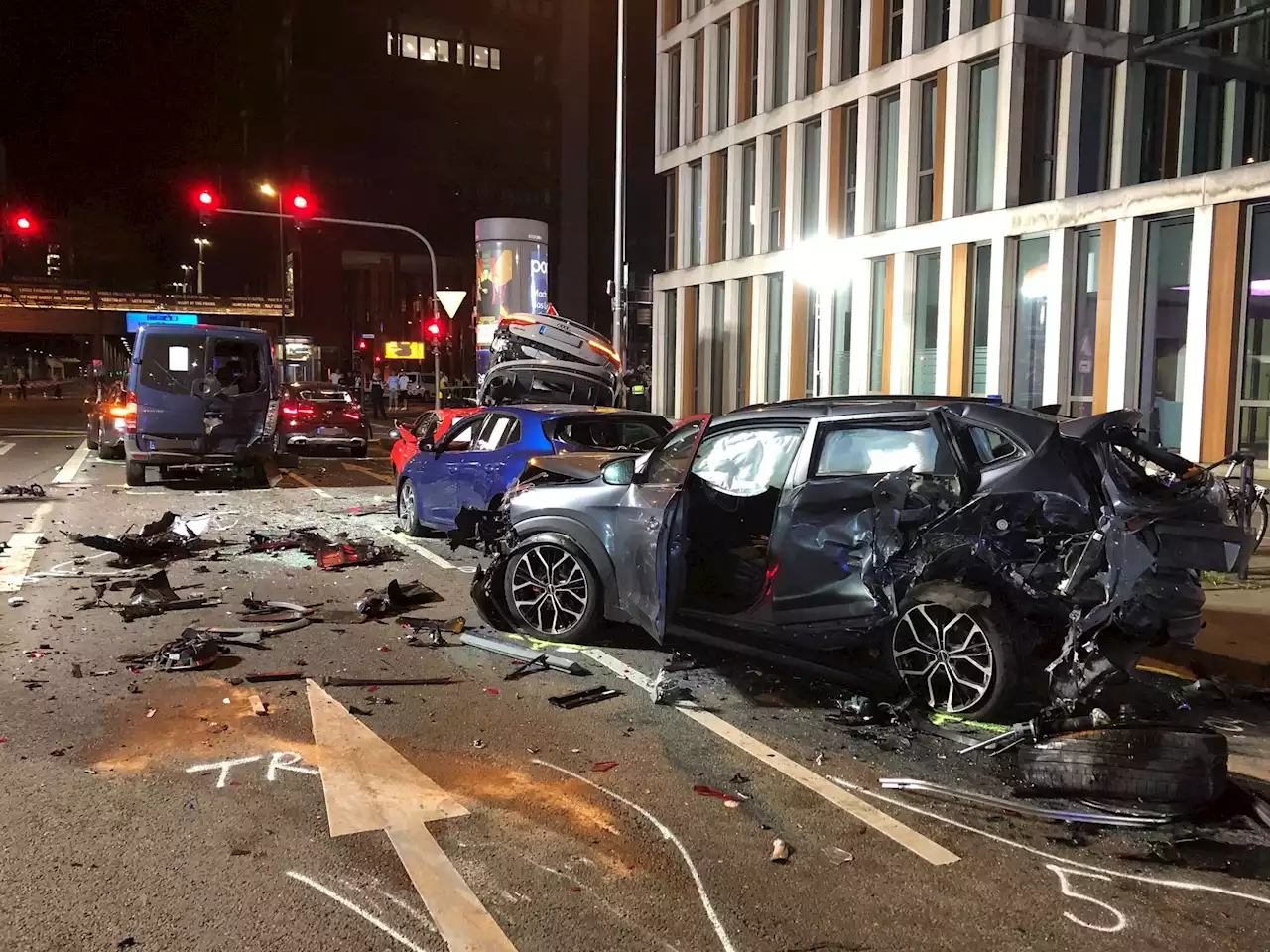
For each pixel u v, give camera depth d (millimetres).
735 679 5629
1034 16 17344
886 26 20281
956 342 18484
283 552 9578
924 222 19500
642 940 2959
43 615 6906
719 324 26750
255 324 66312
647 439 9508
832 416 5438
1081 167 18156
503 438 9539
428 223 70438
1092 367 16266
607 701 5238
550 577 6391
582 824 3748
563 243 74375
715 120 26422
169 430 14680
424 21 68312
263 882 3256
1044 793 4047
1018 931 3041
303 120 66062
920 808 3951
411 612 7207
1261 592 7645
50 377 121938
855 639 5281
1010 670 4770
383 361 67250
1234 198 13578
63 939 2891
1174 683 5738
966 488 4945
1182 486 5070
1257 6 15891
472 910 3104
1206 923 3098
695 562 5996
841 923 3074
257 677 5504
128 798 3891
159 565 8828
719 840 3637
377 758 4367
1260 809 3803
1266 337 13617
